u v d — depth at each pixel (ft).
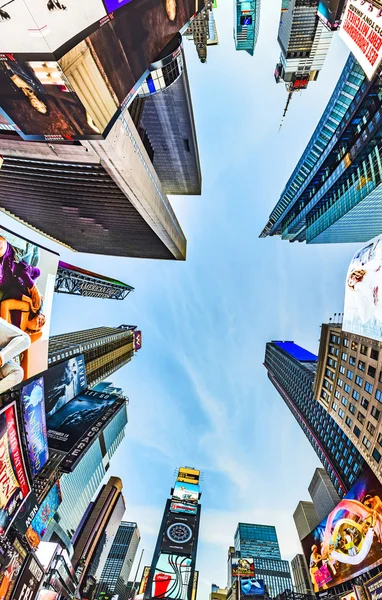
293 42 413.59
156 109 376.48
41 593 225.35
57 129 111.75
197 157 506.48
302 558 519.19
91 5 73.26
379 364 189.37
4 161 240.53
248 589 383.04
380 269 174.91
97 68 90.94
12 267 121.70
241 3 430.20
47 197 312.50
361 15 182.91
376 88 289.74
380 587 177.88
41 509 239.30
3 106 96.22
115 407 408.26
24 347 122.62
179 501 424.05
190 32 519.60
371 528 190.90
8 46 68.64
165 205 317.22
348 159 374.02
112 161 184.85
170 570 325.62
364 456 201.36
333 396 250.57
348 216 419.95
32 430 177.27
